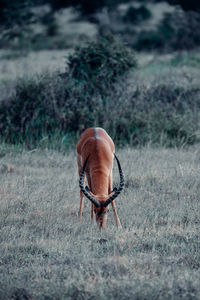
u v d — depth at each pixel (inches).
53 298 767.1
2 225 1155.3
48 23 6117.1
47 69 2175.2
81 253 956.6
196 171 1529.3
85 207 1312.7
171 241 1018.7
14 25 4933.6
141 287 783.7
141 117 2006.6
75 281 808.9
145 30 5241.1
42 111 2052.2
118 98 2097.7
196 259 912.9
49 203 1300.4
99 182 1149.1
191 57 4060.0
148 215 1202.6
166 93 2208.4
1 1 4822.8
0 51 4928.6
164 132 2006.6
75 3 5561.0
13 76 2982.3
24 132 2037.4
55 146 1953.7
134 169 1587.1
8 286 801.6
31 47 5039.4
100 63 2122.3
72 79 2110.0
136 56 2309.3
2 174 1603.1
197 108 2228.1
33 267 887.1
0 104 2100.1
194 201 1286.9
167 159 1724.9
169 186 1407.5
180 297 765.3
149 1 7081.7
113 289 780.0
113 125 1989.4
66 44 5177.2
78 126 2005.4
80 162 1296.8
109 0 5536.4
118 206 1277.1
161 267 869.8
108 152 1211.9
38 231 1117.7
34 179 1537.9
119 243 994.7
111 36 2226.9
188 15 4650.6
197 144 1985.7
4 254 966.4
